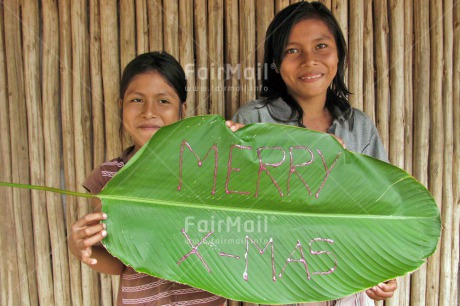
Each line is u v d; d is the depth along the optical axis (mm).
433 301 1407
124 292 925
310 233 752
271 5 1225
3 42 1192
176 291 932
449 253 1385
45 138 1230
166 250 710
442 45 1304
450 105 1329
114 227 695
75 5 1184
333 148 733
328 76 984
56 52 1202
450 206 1364
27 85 1205
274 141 724
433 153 1340
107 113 1228
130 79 887
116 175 682
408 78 1301
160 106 883
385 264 751
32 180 1245
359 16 1247
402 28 1272
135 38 1217
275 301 734
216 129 696
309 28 955
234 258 733
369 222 754
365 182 743
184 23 1210
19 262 1270
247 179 724
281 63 989
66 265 1299
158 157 687
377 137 1087
